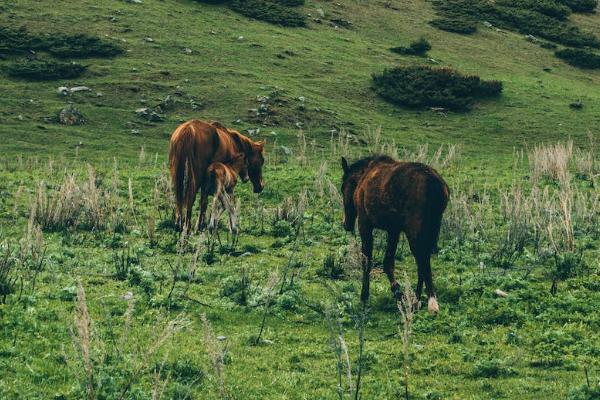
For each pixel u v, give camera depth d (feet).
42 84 136.15
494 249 55.42
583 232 60.70
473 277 45.73
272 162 104.37
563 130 144.87
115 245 52.42
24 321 33.47
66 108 123.95
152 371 29.60
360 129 133.08
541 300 41.34
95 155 109.19
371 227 41.29
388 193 38.34
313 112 137.08
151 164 104.12
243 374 30.63
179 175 56.44
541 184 85.25
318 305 40.40
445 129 140.87
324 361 32.71
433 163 96.22
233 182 58.54
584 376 31.71
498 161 116.88
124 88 137.69
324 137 126.62
